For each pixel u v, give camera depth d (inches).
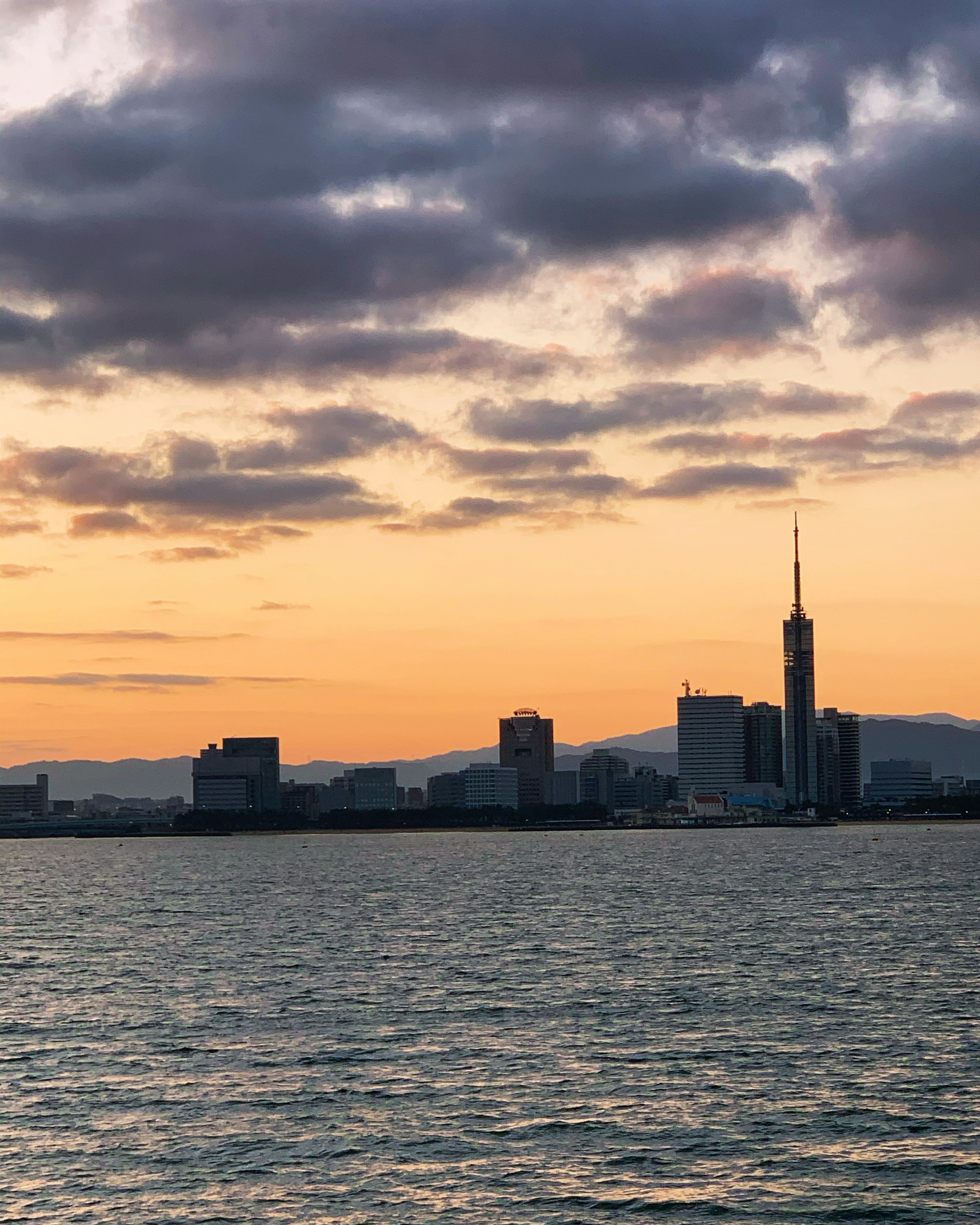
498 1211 3334.2
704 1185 3486.7
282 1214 3326.8
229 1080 4559.5
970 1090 4325.8
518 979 6771.7
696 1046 5014.8
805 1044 5032.0
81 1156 3750.0
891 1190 3442.4
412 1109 4173.2
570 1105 4188.0
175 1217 3309.5
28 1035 5398.6
